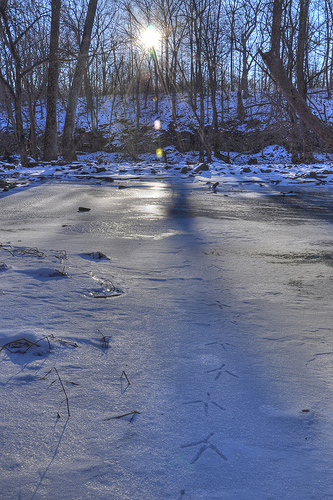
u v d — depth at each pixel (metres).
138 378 2.41
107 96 53.09
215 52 29.97
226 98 43.22
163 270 4.97
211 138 28.67
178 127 41.72
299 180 20.19
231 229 8.22
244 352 2.81
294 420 2.02
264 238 7.35
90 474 1.62
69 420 1.96
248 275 4.88
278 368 2.58
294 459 1.73
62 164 25.20
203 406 2.12
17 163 28.27
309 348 2.89
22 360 2.57
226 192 16.12
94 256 5.46
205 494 1.53
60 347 2.77
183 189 16.86
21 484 1.55
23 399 2.13
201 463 1.69
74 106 27.48
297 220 9.70
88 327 3.15
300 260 5.73
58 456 1.71
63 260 5.11
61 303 3.62
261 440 1.86
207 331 3.17
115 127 44.19
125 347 2.84
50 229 7.73
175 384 2.35
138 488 1.55
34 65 23.47
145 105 48.06
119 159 38.12
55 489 1.53
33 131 29.12
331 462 1.72
